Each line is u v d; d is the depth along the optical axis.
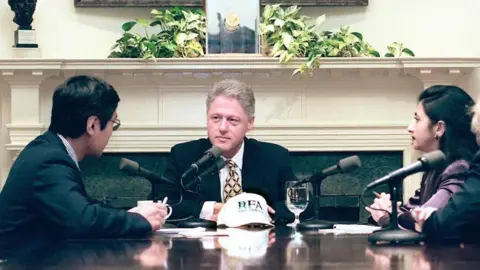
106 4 4.81
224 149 3.37
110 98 2.81
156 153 4.76
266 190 3.43
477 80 4.73
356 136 4.75
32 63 4.53
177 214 3.27
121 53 4.65
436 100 2.98
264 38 4.62
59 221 2.54
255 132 4.73
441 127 2.96
